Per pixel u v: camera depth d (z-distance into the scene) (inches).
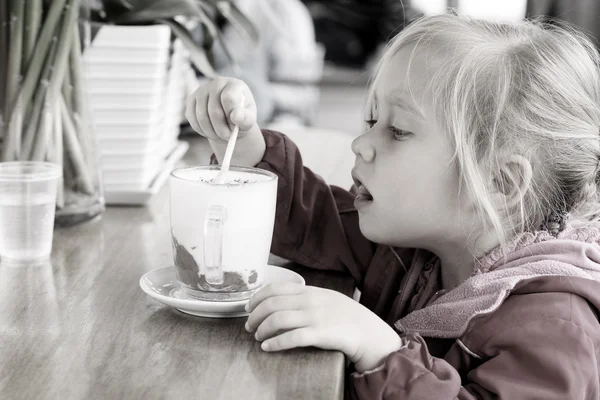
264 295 31.1
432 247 40.9
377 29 192.7
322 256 41.7
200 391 25.6
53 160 42.4
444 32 39.7
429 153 38.2
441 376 31.1
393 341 31.7
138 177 49.5
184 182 31.7
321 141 68.8
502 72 39.0
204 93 40.6
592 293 35.0
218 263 31.6
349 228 43.9
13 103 41.3
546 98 39.4
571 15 89.2
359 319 31.1
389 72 39.5
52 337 29.4
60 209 43.6
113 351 28.4
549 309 34.2
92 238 42.1
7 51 41.2
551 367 32.4
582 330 33.3
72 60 42.5
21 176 37.1
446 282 42.1
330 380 26.8
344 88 197.2
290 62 132.6
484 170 38.6
